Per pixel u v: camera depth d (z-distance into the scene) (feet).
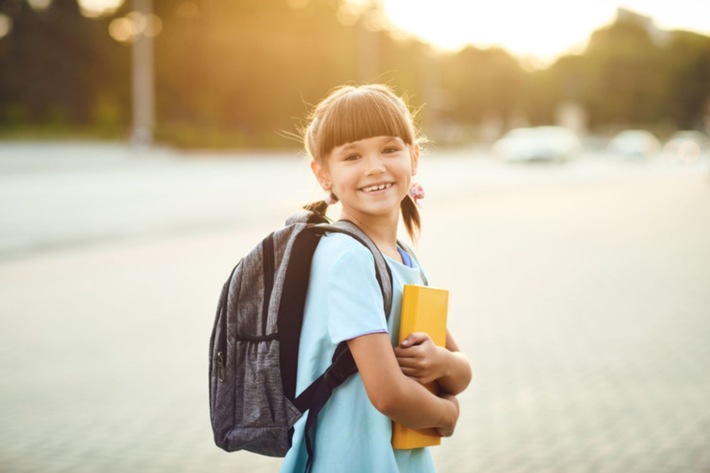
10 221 42.55
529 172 104.06
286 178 78.79
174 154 119.24
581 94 317.83
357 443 5.22
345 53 177.27
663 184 86.99
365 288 5.04
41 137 125.70
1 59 161.38
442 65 274.98
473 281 28.78
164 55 164.35
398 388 4.96
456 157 154.10
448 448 12.79
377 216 5.54
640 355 18.65
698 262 33.37
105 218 45.06
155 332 21.25
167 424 14.21
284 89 172.04
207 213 48.65
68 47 164.66
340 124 5.39
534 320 22.56
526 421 14.10
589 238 41.34
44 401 15.52
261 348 5.21
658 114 341.82
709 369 17.35
